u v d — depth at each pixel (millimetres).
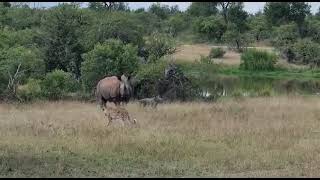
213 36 114000
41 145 14594
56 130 16906
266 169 12391
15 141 15242
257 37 114375
